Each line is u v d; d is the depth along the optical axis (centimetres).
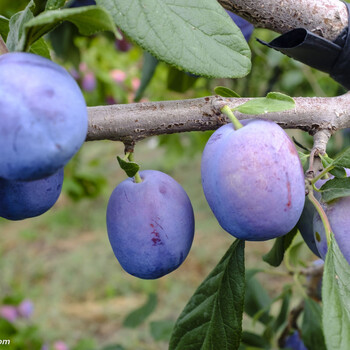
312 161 30
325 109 31
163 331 62
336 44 34
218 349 33
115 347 60
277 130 28
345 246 29
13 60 24
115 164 278
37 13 29
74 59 60
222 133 28
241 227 27
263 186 27
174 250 31
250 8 33
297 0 33
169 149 129
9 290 176
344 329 26
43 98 24
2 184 29
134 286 177
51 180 30
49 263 195
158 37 26
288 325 50
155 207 31
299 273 51
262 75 89
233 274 33
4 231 226
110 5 26
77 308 167
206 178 28
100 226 228
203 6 27
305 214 32
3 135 24
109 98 106
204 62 27
